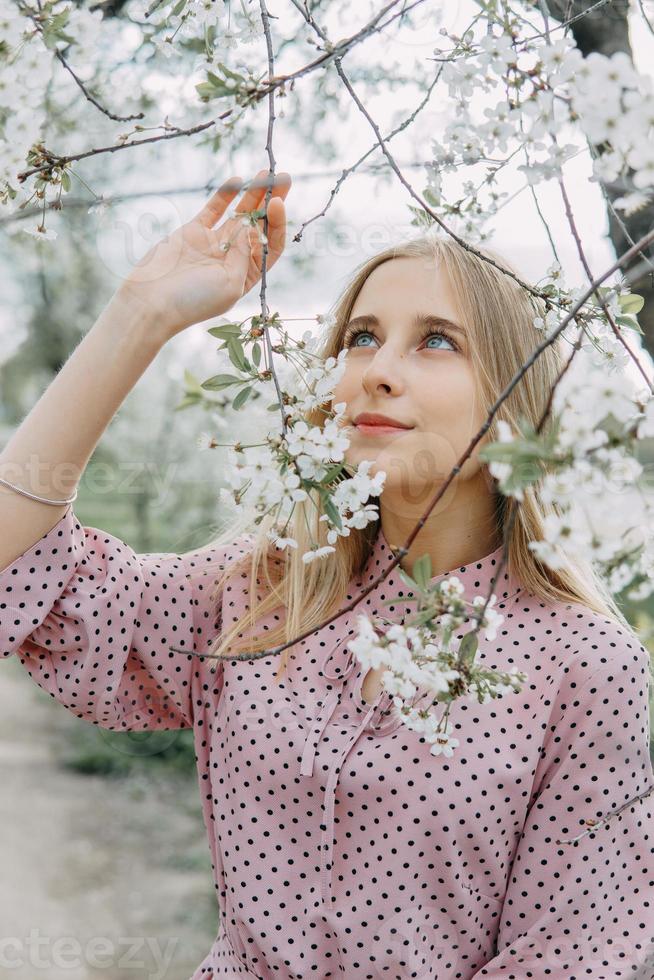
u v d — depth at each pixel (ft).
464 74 3.21
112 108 4.50
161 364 12.96
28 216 3.26
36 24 3.14
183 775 18.06
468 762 3.78
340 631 4.14
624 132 2.40
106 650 3.89
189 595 4.25
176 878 13.93
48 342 19.34
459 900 3.81
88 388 3.58
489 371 3.99
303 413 3.36
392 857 3.78
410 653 2.78
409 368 3.90
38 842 14.80
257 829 3.94
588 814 3.80
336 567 4.25
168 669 4.17
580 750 3.82
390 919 3.78
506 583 4.09
